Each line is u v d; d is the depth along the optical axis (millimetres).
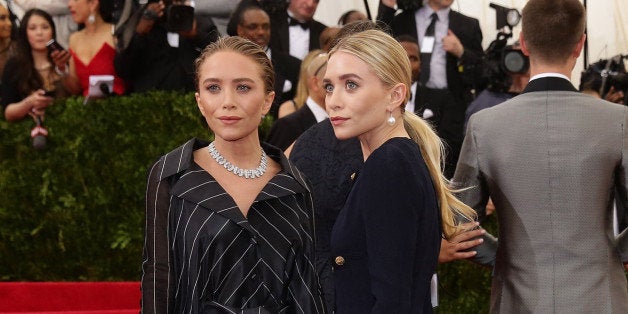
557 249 2996
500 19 5879
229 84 2475
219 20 6023
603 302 2957
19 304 4793
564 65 3135
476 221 3215
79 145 5301
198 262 2379
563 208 3004
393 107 2500
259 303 2422
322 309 2543
